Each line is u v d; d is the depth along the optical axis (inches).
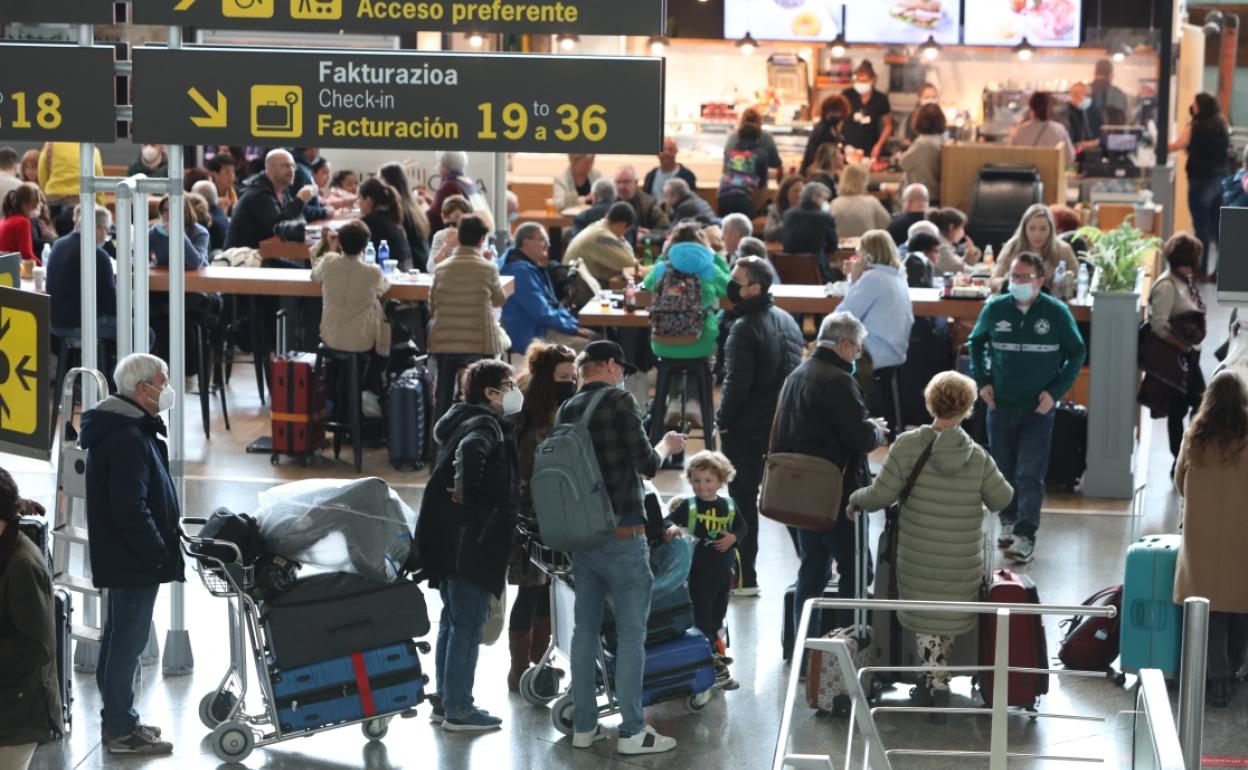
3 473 272.2
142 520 315.3
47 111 336.2
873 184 837.8
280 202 676.7
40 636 271.7
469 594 334.6
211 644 389.4
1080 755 335.6
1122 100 843.4
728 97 868.6
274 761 328.2
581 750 333.7
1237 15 1122.0
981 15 842.8
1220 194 936.3
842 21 850.8
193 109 334.6
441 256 599.2
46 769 322.3
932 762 332.2
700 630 355.3
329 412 554.6
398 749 334.6
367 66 332.5
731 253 625.0
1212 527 349.7
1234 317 456.1
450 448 329.1
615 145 331.9
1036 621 347.6
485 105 332.2
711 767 327.0
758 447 423.2
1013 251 546.9
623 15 329.1
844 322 366.3
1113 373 515.8
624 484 319.0
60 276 535.5
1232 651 361.4
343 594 329.1
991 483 341.4
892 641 351.9
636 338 630.5
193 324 571.5
